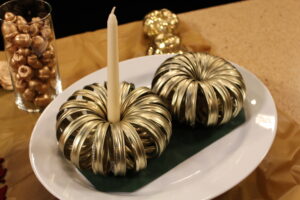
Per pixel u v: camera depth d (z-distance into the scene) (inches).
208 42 44.6
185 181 32.7
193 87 34.1
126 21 82.8
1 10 38.0
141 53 43.7
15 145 36.3
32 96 38.2
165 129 32.3
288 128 36.5
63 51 44.0
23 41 36.4
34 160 32.8
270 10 48.3
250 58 42.9
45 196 33.5
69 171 32.8
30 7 38.7
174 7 86.7
